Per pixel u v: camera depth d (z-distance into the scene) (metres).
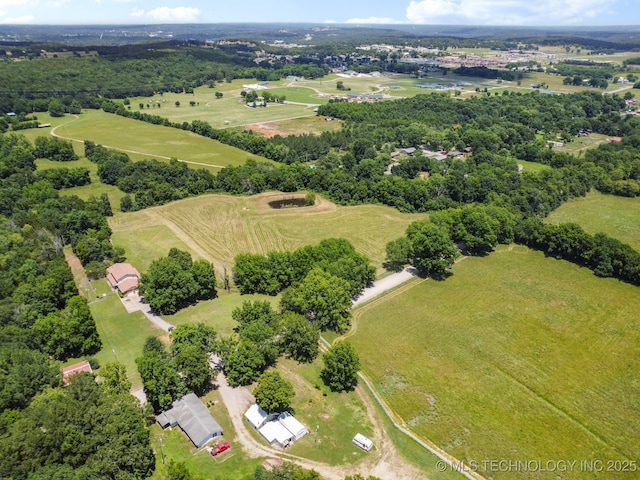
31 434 68.81
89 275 136.00
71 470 66.81
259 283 128.00
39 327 100.06
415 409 89.75
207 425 81.88
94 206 172.00
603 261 138.62
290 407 89.00
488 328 113.50
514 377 97.88
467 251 153.38
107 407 77.12
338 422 86.19
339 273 121.88
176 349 94.62
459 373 98.94
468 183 193.25
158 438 81.44
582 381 96.81
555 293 129.00
